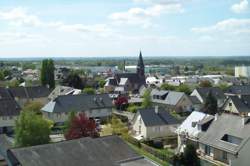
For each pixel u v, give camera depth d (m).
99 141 41.44
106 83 150.38
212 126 53.75
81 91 117.81
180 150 57.31
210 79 169.00
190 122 59.84
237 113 85.12
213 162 49.41
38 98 114.81
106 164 37.75
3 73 189.50
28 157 36.25
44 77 139.25
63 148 38.72
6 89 112.88
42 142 49.53
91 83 153.88
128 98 110.69
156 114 70.06
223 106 90.56
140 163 39.59
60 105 86.31
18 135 49.22
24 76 197.75
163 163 50.44
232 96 89.88
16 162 36.25
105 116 91.06
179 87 124.44
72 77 139.25
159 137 68.00
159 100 104.06
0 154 51.34
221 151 49.09
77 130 53.41
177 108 98.00
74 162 37.00
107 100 93.62
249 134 47.00
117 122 74.00
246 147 46.50
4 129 80.75
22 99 112.38
